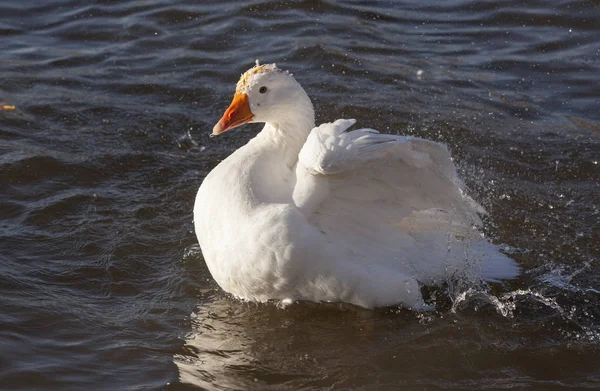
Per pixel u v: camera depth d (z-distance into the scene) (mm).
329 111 15180
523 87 16297
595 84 16312
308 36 18000
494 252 11109
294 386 8938
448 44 17906
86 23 18500
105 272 10953
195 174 13422
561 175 13461
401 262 10359
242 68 16781
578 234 12039
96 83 16172
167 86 16094
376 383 9039
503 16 18891
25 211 12156
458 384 9062
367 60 17109
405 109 15312
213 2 19422
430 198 10195
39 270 10891
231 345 9633
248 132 14711
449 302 10469
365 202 10094
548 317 10266
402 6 19500
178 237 11789
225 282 10195
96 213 12219
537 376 9234
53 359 9164
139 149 14000
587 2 19016
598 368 9391
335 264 9719
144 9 19094
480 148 14156
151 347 9516
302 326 10008
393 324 10055
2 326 9656
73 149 13828
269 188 10125
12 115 14805
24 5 19156
